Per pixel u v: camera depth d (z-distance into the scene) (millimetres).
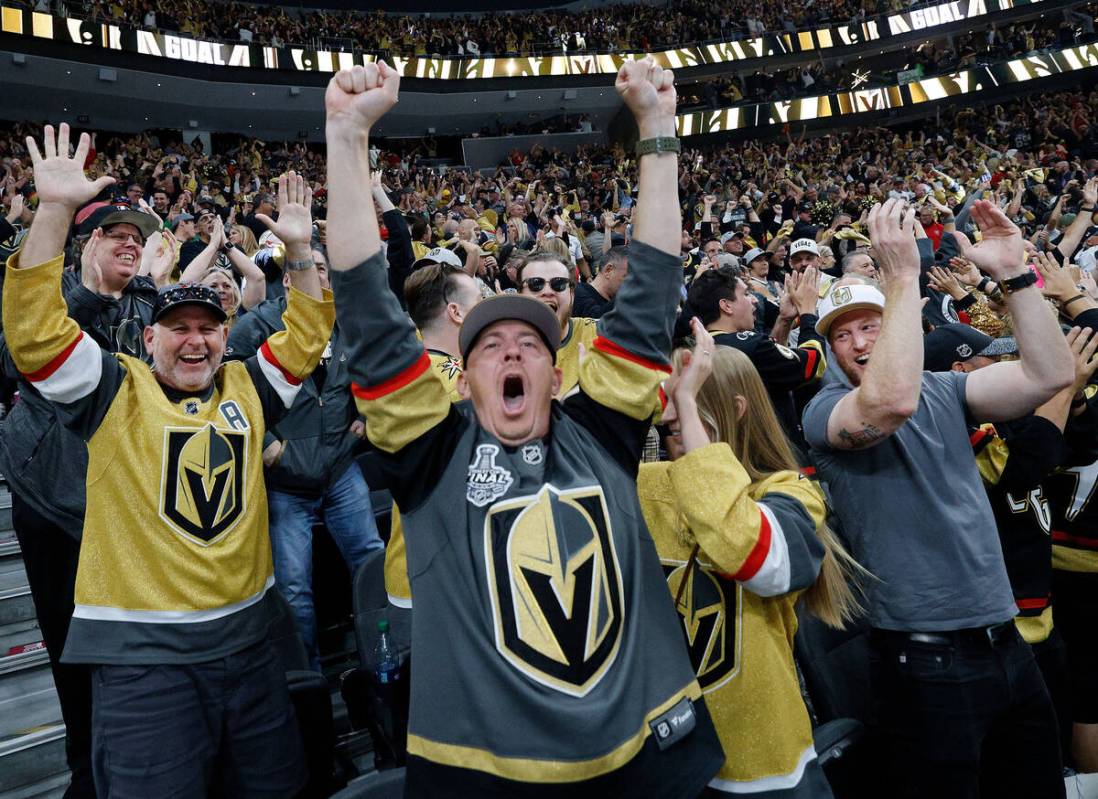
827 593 1661
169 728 1771
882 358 1635
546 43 22406
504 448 1360
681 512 1465
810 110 21688
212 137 20578
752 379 1715
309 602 2867
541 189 14977
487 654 1210
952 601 1733
